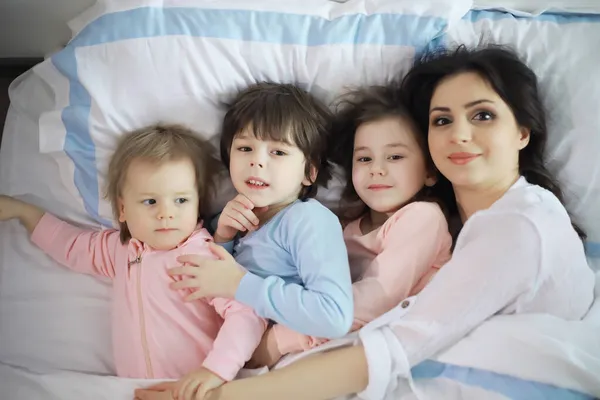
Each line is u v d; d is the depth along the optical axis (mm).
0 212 1051
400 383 884
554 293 866
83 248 1037
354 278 1073
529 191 900
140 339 952
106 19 1006
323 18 1054
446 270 878
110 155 1034
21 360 978
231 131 1015
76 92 1021
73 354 993
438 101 949
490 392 832
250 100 1005
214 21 1019
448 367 866
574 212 1043
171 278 972
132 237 1013
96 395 894
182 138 1016
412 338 848
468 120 925
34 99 1120
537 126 971
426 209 982
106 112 1009
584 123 1029
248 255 1021
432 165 1042
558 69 1052
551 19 1103
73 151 1038
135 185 970
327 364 851
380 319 885
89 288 1041
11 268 1040
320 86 1058
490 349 841
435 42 1067
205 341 956
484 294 842
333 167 1104
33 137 1114
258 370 918
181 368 940
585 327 855
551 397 819
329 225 980
